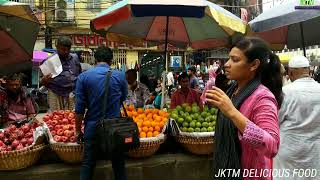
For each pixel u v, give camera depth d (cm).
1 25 468
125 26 621
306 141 354
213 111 434
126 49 1889
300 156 356
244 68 197
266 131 180
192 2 422
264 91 193
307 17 438
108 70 371
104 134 341
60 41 543
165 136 424
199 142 412
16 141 370
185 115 431
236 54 198
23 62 548
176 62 1914
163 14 429
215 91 185
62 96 552
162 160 416
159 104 681
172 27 639
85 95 363
